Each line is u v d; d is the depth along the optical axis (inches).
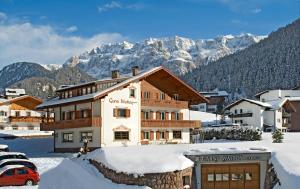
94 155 1178.6
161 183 1030.4
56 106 2171.5
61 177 1098.1
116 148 1201.4
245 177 1099.3
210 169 1097.4
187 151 1113.4
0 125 3196.4
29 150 2181.3
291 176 983.6
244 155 1093.1
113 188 1027.9
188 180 1069.1
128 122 2034.9
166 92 2271.2
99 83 2064.5
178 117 2319.1
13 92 4005.9
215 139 2386.8
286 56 7578.7
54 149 2170.3
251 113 3503.9
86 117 2000.5
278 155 1077.8
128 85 2046.0
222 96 5305.1
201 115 4023.1
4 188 1113.4
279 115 3513.8
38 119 3358.8
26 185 1166.3
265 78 7347.4
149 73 2094.0
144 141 2107.5
